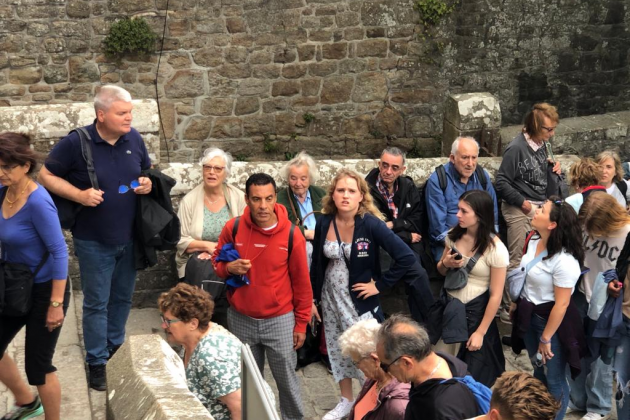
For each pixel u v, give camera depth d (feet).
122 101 16.84
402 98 39.78
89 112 21.56
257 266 16.87
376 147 40.16
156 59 36.50
